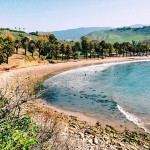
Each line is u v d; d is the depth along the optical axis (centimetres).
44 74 10956
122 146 2862
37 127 695
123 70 13525
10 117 621
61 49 18188
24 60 13950
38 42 17488
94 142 2883
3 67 11500
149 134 3369
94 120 4081
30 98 678
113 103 5362
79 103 5372
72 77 10169
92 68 14412
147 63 17862
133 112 4566
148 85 8119
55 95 6159
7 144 487
